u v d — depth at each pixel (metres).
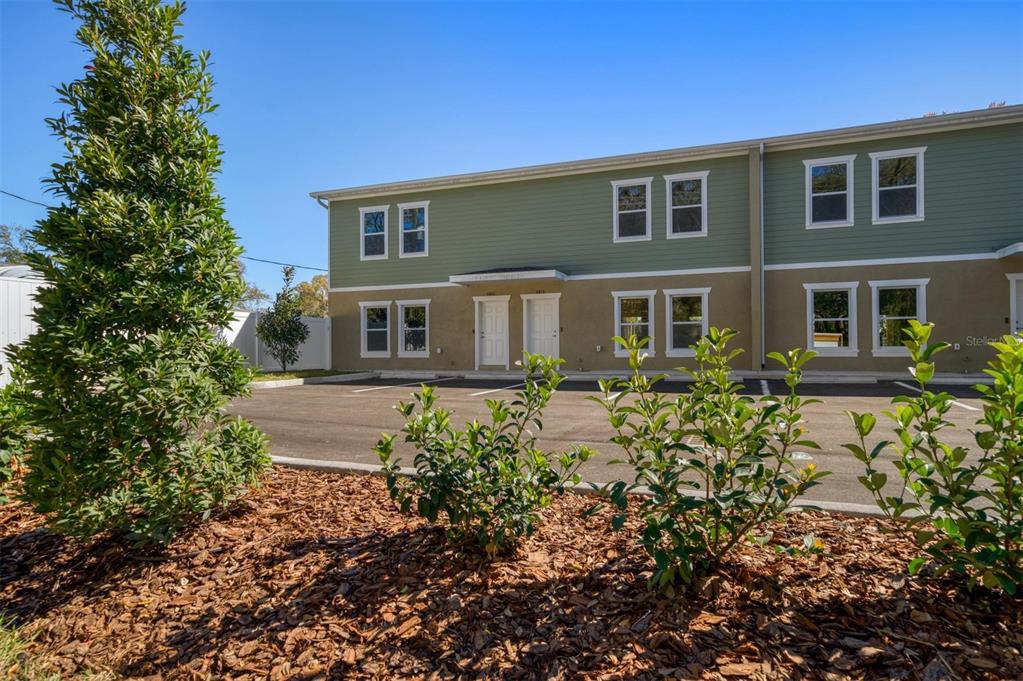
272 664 2.58
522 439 7.22
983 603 2.43
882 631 2.32
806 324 14.96
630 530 3.44
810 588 2.62
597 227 17.03
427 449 3.28
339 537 3.65
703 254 15.91
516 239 17.88
